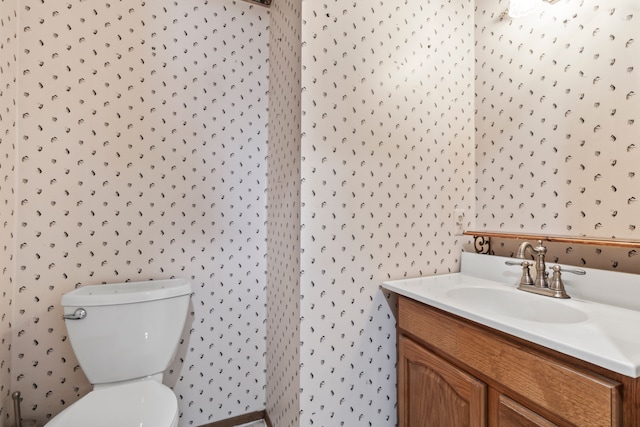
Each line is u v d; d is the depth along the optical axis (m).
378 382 1.32
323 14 1.21
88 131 1.36
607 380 0.66
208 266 1.59
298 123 1.21
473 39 1.53
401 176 1.36
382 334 1.33
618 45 1.03
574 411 0.70
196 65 1.57
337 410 1.24
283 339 1.40
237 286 1.65
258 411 1.69
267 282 1.69
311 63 1.19
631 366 0.60
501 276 1.32
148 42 1.47
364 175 1.29
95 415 0.97
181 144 1.53
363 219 1.29
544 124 1.24
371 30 1.29
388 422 1.34
